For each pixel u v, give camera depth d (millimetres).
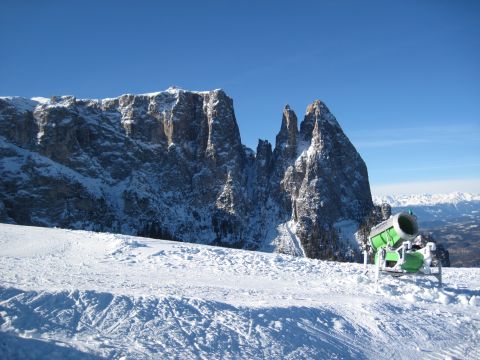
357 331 12492
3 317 9750
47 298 10977
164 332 10125
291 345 10688
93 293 11617
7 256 27031
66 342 9055
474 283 24016
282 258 29375
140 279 19234
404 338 12539
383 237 21812
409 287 19766
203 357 9297
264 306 12641
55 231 40406
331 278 22797
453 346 12555
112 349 8914
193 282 19078
